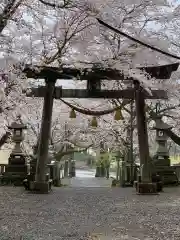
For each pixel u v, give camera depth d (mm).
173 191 14438
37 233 7227
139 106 13859
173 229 7711
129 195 13227
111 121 21656
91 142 26797
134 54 13281
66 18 11508
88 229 7664
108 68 12828
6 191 13898
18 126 16219
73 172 31688
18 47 11000
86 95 13828
